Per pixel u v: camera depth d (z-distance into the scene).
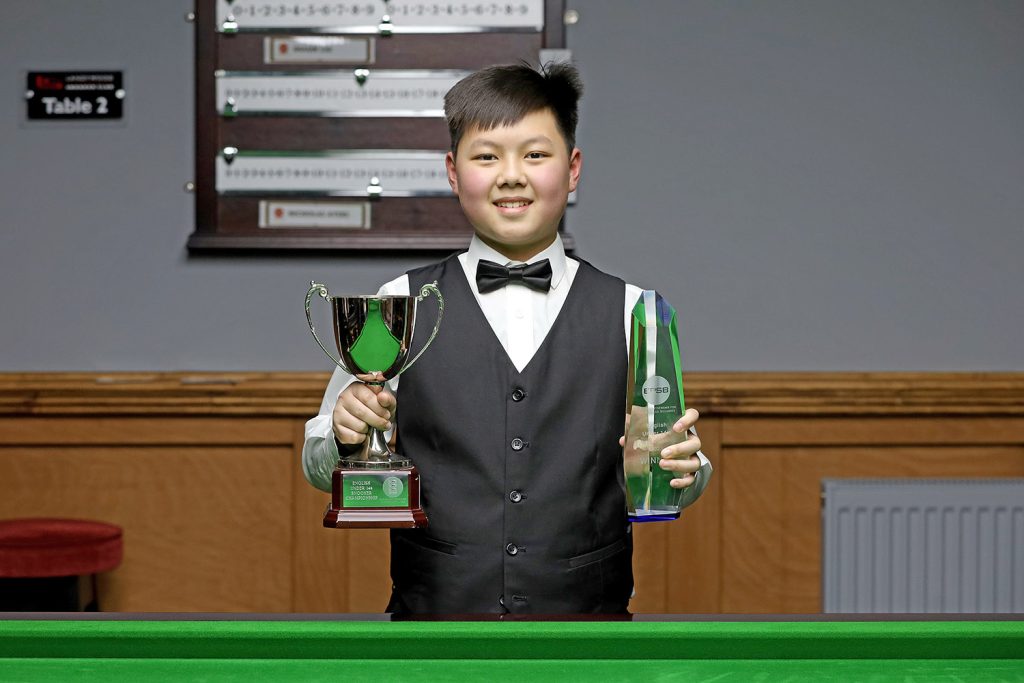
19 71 3.62
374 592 3.62
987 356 3.67
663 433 1.76
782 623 1.33
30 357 3.66
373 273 3.64
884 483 3.51
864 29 3.61
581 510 1.86
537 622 1.34
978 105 3.63
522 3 3.56
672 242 3.63
